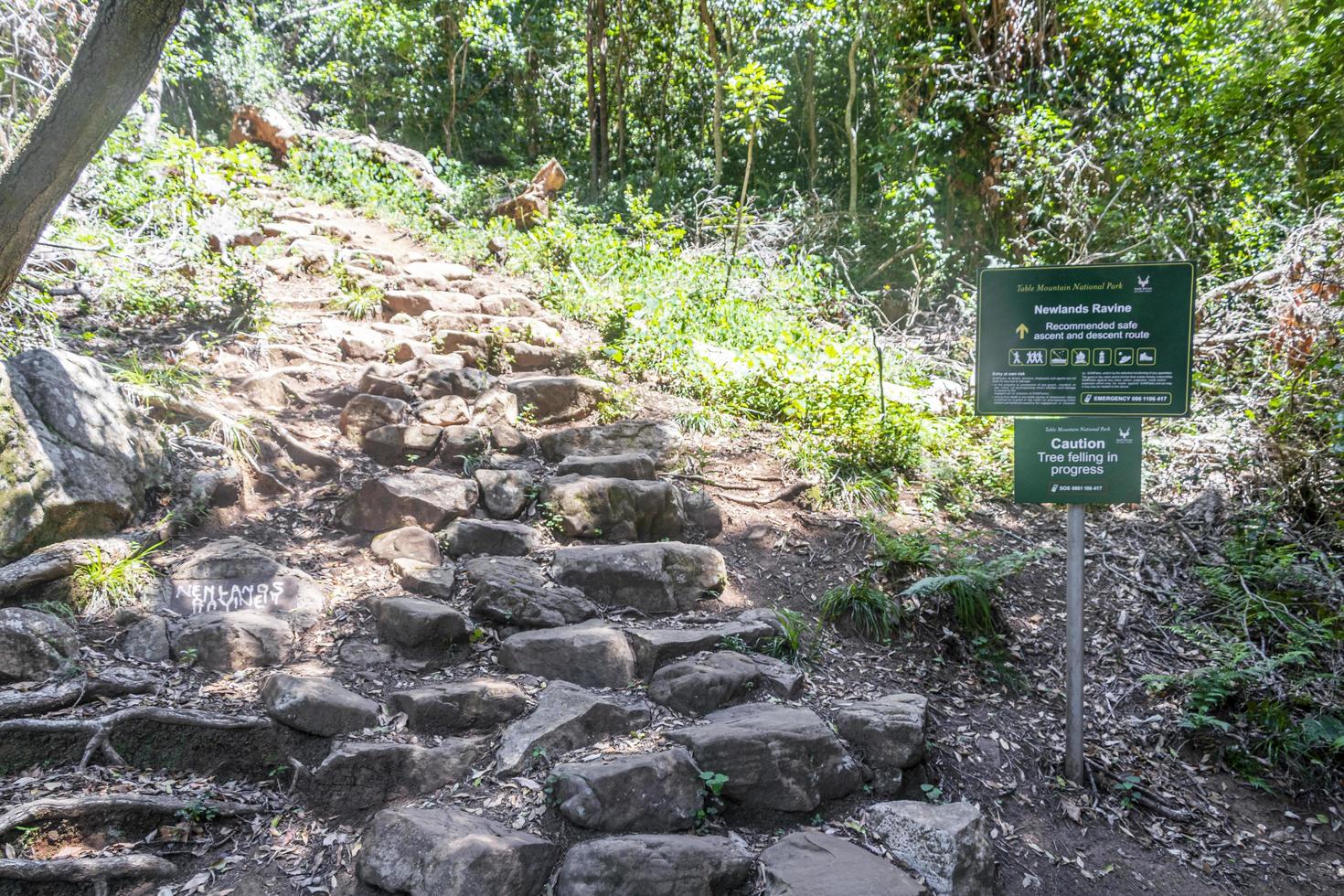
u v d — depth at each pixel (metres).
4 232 3.35
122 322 6.42
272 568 4.32
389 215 10.88
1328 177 8.16
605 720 3.73
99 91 3.26
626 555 4.73
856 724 3.90
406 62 18.75
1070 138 11.05
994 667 4.71
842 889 3.10
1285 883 3.76
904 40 12.77
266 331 6.74
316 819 3.31
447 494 4.99
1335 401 5.78
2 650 3.45
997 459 6.77
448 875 2.92
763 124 15.64
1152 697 4.66
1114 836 3.87
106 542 4.06
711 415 6.56
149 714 3.37
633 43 17.80
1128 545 5.82
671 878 3.07
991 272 3.90
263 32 17.72
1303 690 4.62
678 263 9.70
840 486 5.96
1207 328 7.90
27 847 2.95
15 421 4.08
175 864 3.08
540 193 12.15
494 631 4.27
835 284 11.60
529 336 7.33
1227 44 8.99
